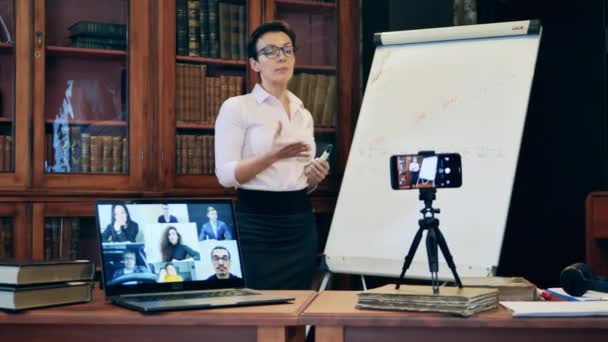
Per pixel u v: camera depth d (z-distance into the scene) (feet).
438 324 5.31
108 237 6.06
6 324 5.70
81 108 11.22
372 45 13.26
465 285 6.27
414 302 5.50
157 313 5.48
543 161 14.02
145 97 11.39
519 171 14.33
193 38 11.73
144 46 11.40
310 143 10.33
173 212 6.34
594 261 11.53
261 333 5.43
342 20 12.47
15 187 10.75
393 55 11.64
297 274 9.96
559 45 13.71
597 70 13.15
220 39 11.92
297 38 12.38
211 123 11.80
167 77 11.48
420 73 11.30
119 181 11.27
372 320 5.38
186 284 6.22
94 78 11.30
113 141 11.29
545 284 14.03
